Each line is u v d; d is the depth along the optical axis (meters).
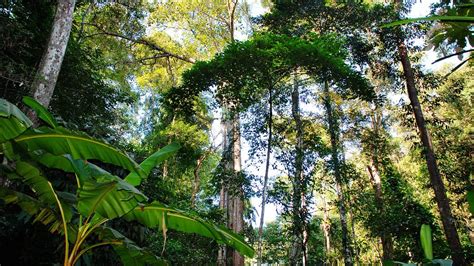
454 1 1.68
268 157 8.62
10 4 6.48
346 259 9.82
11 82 6.46
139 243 4.68
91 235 3.92
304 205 9.20
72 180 4.18
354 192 12.06
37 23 8.05
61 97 8.09
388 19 9.94
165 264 3.15
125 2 12.77
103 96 9.55
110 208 2.62
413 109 9.83
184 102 9.68
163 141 14.98
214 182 9.88
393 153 16.62
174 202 8.70
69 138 2.54
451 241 8.35
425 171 13.91
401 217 10.30
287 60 7.83
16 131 2.40
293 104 10.47
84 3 11.45
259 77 8.35
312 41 8.38
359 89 8.95
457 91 10.84
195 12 15.39
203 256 10.63
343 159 10.69
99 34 13.62
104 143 2.63
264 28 12.20
